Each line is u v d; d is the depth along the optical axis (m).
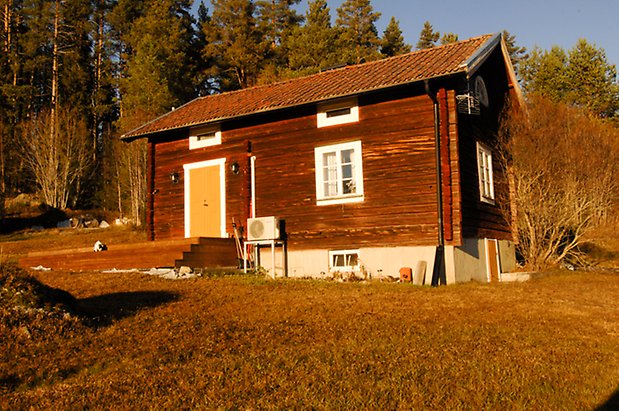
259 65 50.34
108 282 12.70
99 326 8.60
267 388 5.98
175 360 7.11
